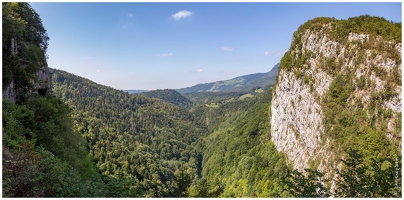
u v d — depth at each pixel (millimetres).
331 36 62500
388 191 6910
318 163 47312
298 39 80250
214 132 182750
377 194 6922
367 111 42688
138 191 9469
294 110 70000
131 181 9656
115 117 189000
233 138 116500
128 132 168500
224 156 107875
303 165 56156
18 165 9555
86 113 154125
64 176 9789
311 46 70562
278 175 58812
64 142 24688
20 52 32438
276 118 85250
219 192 11625
